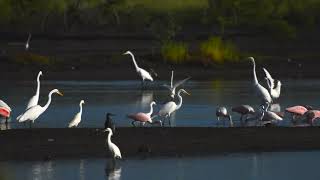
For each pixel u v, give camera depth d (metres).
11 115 34.22
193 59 56.69
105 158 26.44
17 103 38.47
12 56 57.88
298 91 44.06
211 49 57.59
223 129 29.55
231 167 25.34
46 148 27.19
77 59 58.44
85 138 28.22
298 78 51.25
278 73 53.44
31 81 49.41
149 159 26.39
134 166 25.39
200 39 73.06
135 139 28.27
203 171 24.80
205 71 54.12
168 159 26.39
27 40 68.75
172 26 68.62
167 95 42.25
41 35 75.50
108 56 59.72
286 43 70.69
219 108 31.72
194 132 29.12
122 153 27.00
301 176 24.42
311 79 50.69
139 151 27.05
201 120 32.72
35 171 24.61
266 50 66.00
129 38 72.81
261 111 31.55
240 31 77.25
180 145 27.83
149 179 23.70
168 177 23.94
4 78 50.78
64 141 27.91
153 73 51.84
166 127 29.78
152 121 30.94
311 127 30.16
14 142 27.66
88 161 26.05
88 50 65.38
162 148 27.50
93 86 46.66
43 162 25.83
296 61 58.66
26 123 31.78
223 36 73.88
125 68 54.94
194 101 39.28
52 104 38.03
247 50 65.88
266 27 75.75
